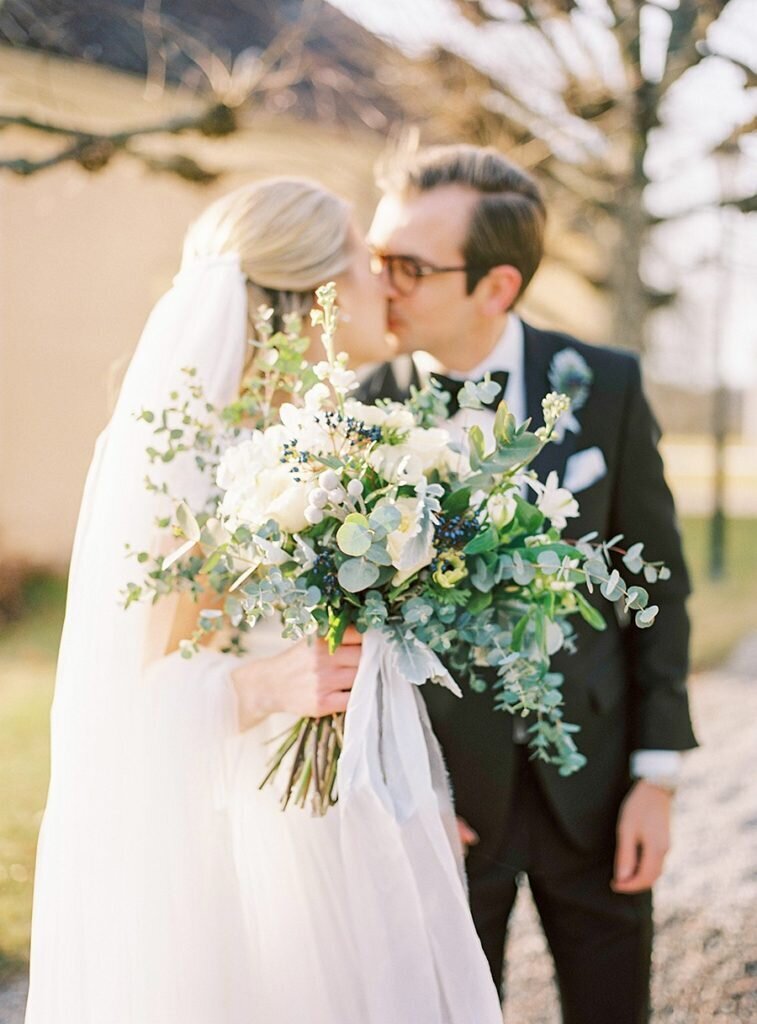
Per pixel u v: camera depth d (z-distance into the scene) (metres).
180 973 1.76
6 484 9.12
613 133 4.53
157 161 3.93
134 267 9.40
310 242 1.97
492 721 2.07
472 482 1.64
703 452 25.81
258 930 1.80
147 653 1.83
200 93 4.91
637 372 2.22
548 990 3.31
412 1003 1.70
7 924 3.46
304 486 1.60
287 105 5.23
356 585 1.57
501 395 2.18
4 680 6.45
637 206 5.26
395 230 2.18
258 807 1.83
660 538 2.19
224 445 1.84
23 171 3.46
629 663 2.25
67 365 9.23
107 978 1.77
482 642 1.69
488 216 2.13
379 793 1.69
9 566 8.62
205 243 2.01
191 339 1.88
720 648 7.59
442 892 1.72
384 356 2.20
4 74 6.90
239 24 6.99
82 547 1.86
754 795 4.82
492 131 4.77
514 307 2.25
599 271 6.04
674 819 4.61
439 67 4.65
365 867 1.70
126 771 1.78
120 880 1.77
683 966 3.43
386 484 1.63
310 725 1.80
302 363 1.78
